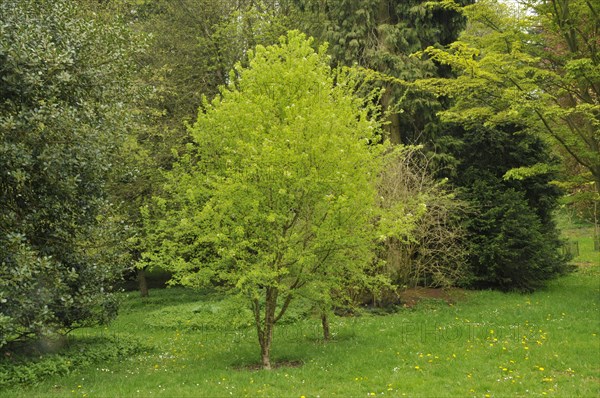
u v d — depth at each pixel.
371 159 9.19
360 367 8.52
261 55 9.95
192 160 9.97
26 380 8.14
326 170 8.41
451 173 16.75
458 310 13.67
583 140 14.45
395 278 14.10
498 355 8.92
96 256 9.91
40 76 8.56
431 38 16.98
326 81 9.95
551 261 16.56
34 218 8.80
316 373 8.26
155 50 19.08
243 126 8.97
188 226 8.66
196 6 19.80
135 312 16.02
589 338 9.91
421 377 7.86
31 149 8.44
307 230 8.71
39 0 9.65
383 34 16.83
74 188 8.81
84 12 12.74
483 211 16.53
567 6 13.66
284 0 20.33
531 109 13.41
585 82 13.87
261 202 8.40
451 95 14.31
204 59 19.69
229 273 8.58
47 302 8.49
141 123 13.91
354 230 8.78
